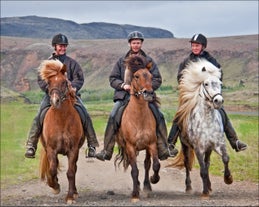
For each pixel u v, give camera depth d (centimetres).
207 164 1193
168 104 7656
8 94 5931
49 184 1163
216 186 1332
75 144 1084
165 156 1164
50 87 1045
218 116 1128
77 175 1550
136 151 1102
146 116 1088
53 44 1186
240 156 1853
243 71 17588
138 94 1070
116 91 1176
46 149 1102
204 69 1128
